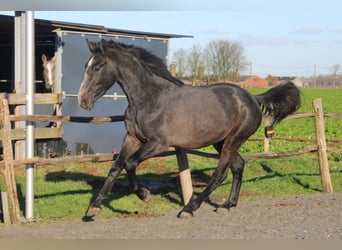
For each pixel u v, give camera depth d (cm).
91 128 1426
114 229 732
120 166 778
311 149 1074
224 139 846
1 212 832
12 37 1634
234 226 757
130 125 782
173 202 955
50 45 1600
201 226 756
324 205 916
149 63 782
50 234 699
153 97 774
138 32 1516
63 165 1248
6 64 1758
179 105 785
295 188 1106
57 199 921
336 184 1166
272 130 942
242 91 859
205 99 809
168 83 791
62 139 1356
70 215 834
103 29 1437
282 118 940
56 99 1139
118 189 1029
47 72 1375
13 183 780
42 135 1147
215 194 1031
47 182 1059
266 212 858
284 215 834
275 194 1046
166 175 1182
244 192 1052
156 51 1574
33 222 788
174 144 789
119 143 1494
